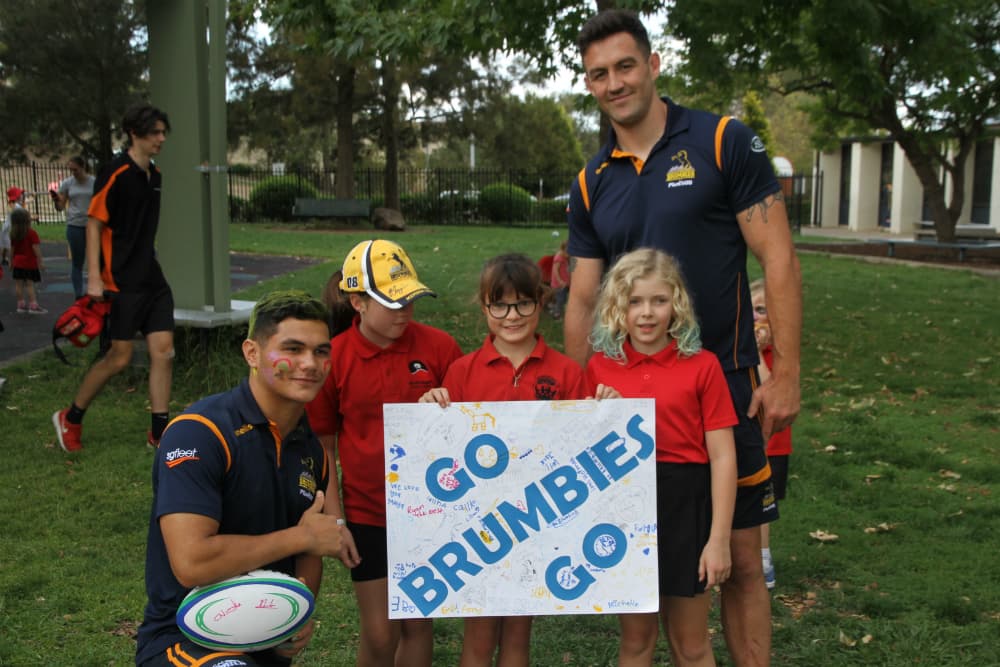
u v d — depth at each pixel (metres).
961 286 14.42
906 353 9.37
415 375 2.93
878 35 8.91
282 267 15.33
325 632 3.69
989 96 17.69
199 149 7.48
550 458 2.62
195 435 2.24
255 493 2.30
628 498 2.62
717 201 2.89
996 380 8.24
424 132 31.94
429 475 2.61
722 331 2.94
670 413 2.73
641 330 2.74
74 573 4.09
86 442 5.95
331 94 28.11
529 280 2.73
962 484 5.61
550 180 34.75
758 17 8.91
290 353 2.28
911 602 4.00
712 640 3.73
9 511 4.79
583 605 2.64
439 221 31.48
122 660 3.38
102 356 5.79
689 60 10.13
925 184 19.88
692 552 2.75
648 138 2.95
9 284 12.53
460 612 2.64
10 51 17.50
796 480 5.64
